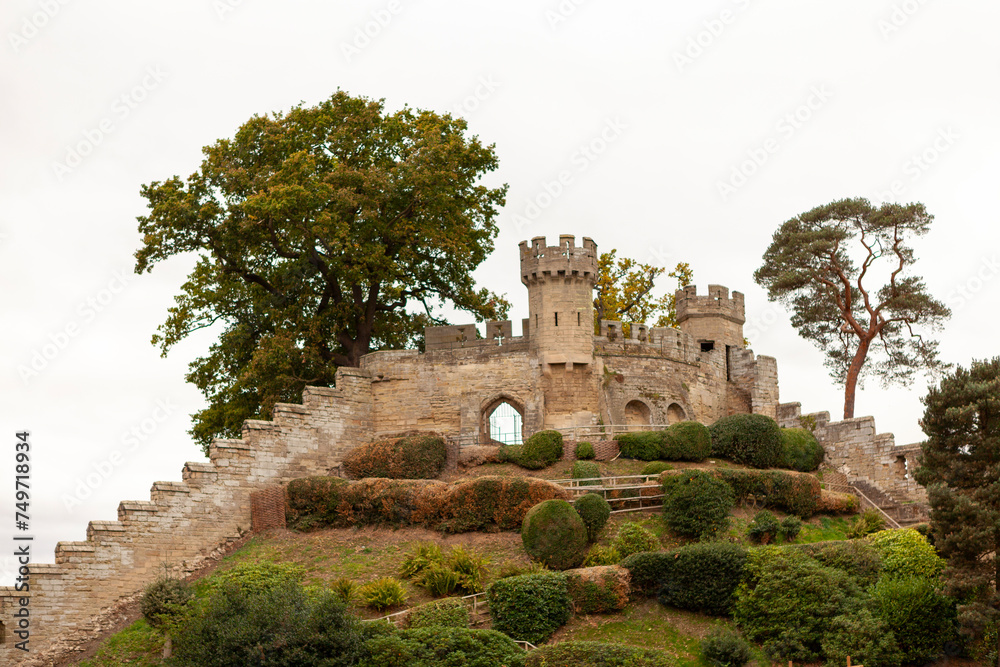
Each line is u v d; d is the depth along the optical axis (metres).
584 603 50.81
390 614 50.34
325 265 72.19
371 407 69.88
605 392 70.12
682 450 65.06
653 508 59.47
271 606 46.22
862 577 50.56
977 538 47.31
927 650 47.34
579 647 45.72
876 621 47.50
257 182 69.44
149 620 51.00
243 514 60.84
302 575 54.75
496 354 70.38
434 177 69.88
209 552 59.00
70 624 54.28
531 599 49.50
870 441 66.81
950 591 47.50
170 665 45.69
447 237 71.69
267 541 59.38
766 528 57.03
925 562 50.41
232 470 61.22
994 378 50.59
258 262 73.56
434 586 52.16
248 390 71.62
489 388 69.81
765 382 77.12
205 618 46.38
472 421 68.94
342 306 71.94
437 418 69.69
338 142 71.75
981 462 49.66
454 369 70.38
